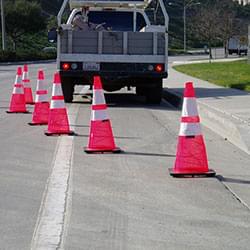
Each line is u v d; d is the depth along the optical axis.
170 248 6.57
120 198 8.52
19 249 6.52
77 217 7.63
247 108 16.70
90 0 22.06
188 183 9.38
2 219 7.57
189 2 116.75
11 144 12.78
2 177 9.79
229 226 7.33
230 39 95.00
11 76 40.25
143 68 19.84
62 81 20.83
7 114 18.20
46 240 6.80
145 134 14.23
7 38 87.06
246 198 8.55
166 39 19.80
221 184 9.34
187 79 33.00
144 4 22.41
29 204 8.23
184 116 9.88
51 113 14.08
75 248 6.56
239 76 31.92
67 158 11.28
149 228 7.23
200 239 6.87
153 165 10.70
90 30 19.98
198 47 124.94
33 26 81.94
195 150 9.82
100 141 11.82
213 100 19.42
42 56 75.56
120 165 10.67
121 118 17.23
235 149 12.36
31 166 10.60
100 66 19.83
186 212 7.88
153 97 21.22
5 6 80.62
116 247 6.60
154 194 8.73
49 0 110.19
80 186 9.17
